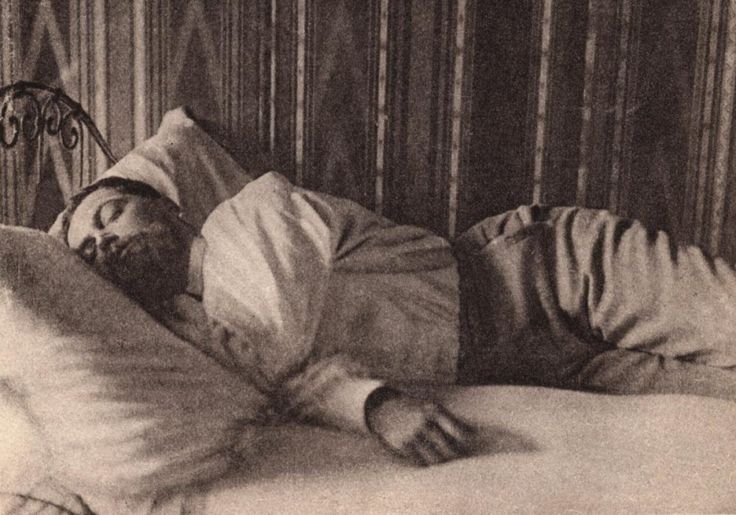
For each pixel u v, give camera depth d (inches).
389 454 52.2
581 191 78.5
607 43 77.5
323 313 59.3
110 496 48.4
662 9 77.3
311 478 49.4
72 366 49.6
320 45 76.2
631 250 63.7
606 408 55.6
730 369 59.9
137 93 70.8
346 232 62.7
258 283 58.1
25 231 54.7
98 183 62.2
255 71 74.7
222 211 62.4
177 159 67.2
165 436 49.5
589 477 47.3
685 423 52.9
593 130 78.2
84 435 48.7
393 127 77.9
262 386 57.0
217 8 73.2
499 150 78.5
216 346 57.1
